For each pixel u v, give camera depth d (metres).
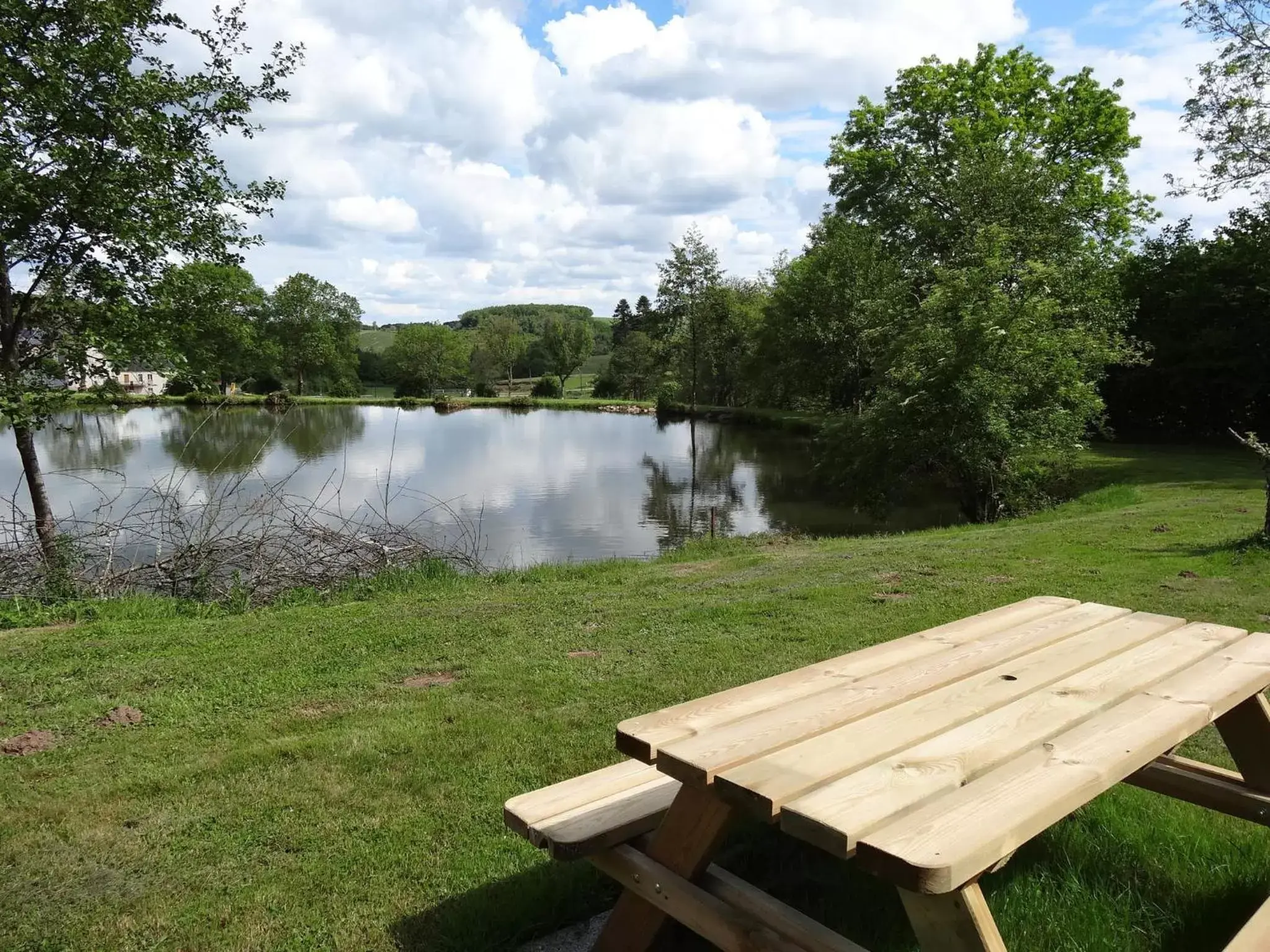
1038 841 2.75
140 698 4.62
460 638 5.79
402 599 7.63
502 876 2.68
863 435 17.89
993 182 19.55
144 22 9.85
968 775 1.76
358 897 2.60
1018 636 2.82
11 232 9.02
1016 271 16.84
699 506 20.03
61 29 9.22
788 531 16.70
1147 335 27.02
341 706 4.43
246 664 5.25
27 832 3.07
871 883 2.54
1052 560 8.28
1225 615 5.79
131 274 9.98
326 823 3.07
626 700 4.36
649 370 78.31
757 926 1.81
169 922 2.49
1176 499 13.67
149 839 2.99
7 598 8.18
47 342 9.91
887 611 6.23
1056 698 2.22
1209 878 2.52
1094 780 1.76
